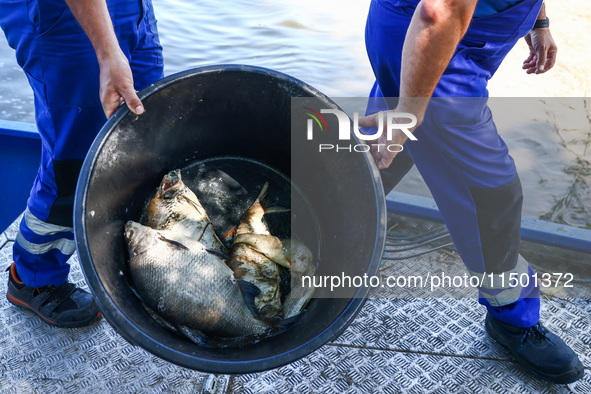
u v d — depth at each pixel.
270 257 1.77
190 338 1.51
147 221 1.73
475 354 1.97
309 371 1.88
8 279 2.10
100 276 1.29
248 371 1.21
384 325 2.06
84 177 1.40
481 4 1.49
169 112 1.64
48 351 1.91
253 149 1.88
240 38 4.61
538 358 1.86
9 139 2.58
